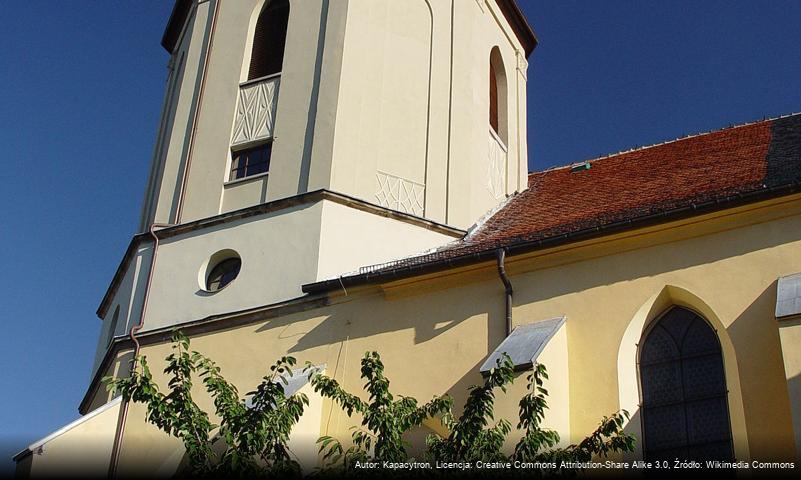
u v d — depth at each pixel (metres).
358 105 23.62
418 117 24.33
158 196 24.27
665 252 18.22
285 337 20.89
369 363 16.33
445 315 19.64
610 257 18.69
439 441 15.22
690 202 17.94
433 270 19.80
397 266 20.19
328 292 20.91
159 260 23.30
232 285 22.17
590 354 18.03
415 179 23.62
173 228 23.45
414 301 20.09
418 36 25.25
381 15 24.95
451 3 26.25
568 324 18.45
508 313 19.00
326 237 21.94
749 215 17.73
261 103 24.28
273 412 15.82
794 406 14.89
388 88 24.27
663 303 18.06
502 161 26.66
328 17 24.53
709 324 17.58
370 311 20.38
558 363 17.78
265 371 20.67
